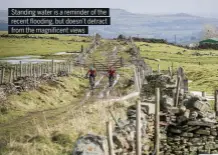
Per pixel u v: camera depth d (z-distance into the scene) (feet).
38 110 134.82
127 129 77.25
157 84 123.44
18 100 140.77
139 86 151.12
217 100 111.55
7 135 99.25
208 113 93.86
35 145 89.25
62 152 86.84
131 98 129.90
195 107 94.32
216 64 531.50
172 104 94.94
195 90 279.49
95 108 116.98
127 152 72.90
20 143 90.74
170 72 185.98
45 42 640.99
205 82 354.74
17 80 167.32
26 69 197.67
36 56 389.39
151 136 89.40
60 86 175.01
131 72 223.71
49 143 90.38
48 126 102.83
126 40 450.30
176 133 91.25
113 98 133.69
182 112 92.38
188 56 625.82
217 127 90.33
